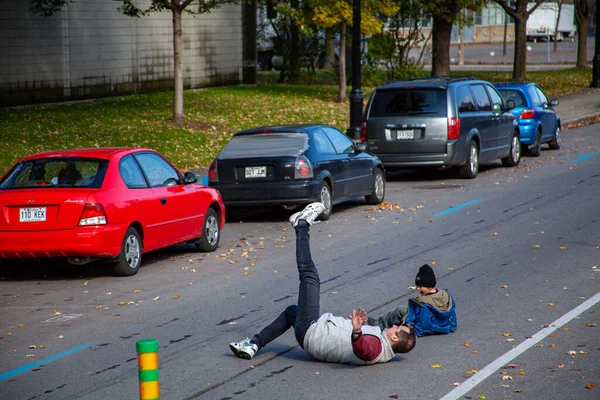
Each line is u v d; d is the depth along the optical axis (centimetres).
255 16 5525
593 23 13975
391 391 948
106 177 1579
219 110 4141
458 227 2009
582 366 1016
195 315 1309
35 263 1761
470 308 1303
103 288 1512
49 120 3478
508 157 3131
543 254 1681
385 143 2802
